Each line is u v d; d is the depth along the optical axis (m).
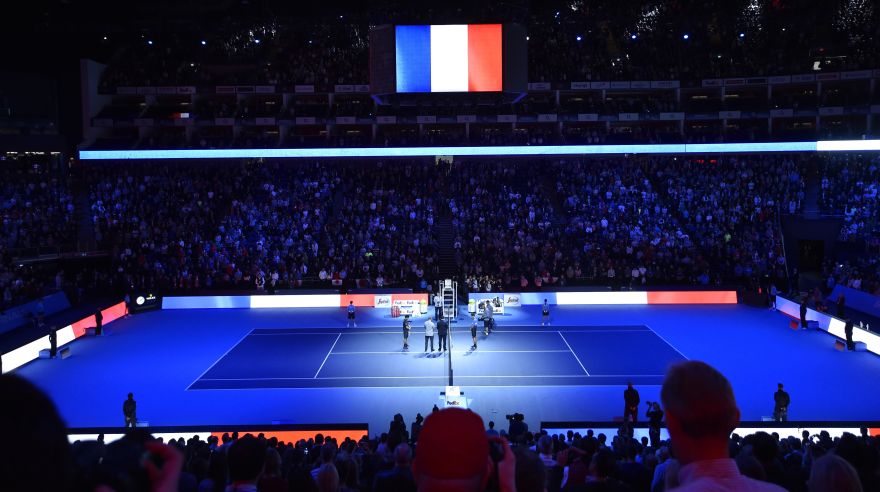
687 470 2.74
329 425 22.62
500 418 26.59
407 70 32.00
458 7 44.91
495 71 32.06
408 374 32.38
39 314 38.56
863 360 33.53
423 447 2.63
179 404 28.34
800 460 12.01
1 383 1.80
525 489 4.94
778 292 45.66
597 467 9.39
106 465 2.86
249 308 47.75
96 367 33.78
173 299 47.66
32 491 1.72
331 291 48.16
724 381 2.76
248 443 5.62
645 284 49.00
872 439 14.04
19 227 47.66
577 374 32.09
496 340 38.69
